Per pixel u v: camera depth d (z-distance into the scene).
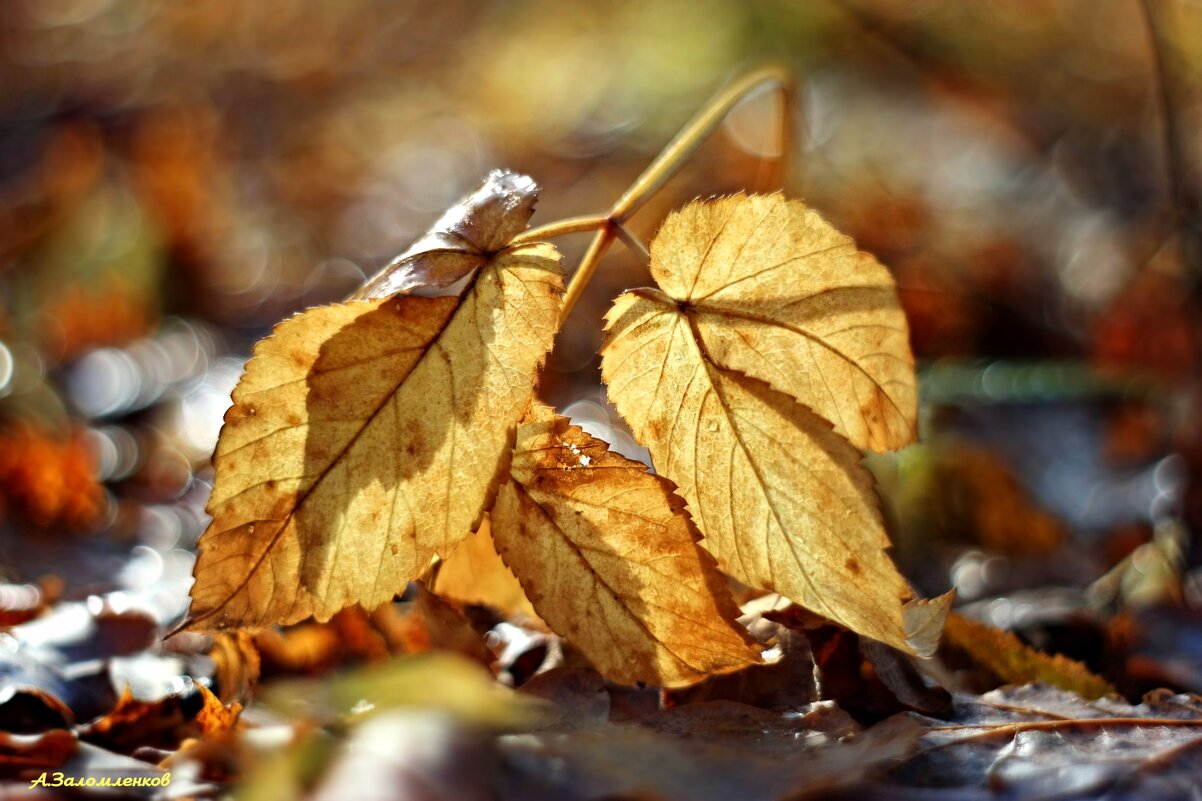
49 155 2.08
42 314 1.43
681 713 0.58
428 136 2.38
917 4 1.81
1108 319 1.30
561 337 1.36
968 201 1.77
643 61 2.17
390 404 0.58
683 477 0.60
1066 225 1.66
